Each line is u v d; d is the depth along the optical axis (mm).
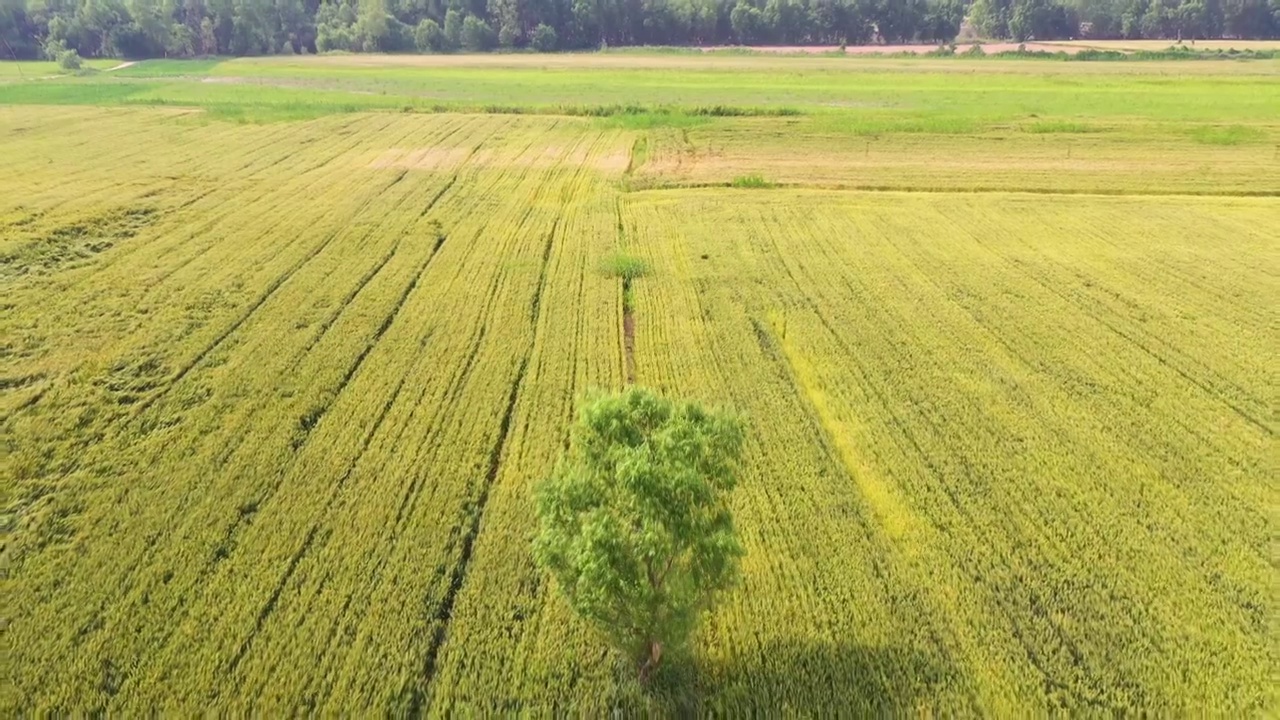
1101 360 24516
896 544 16781
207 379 23328
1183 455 19812
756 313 27891
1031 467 19312
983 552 16484
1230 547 16609
